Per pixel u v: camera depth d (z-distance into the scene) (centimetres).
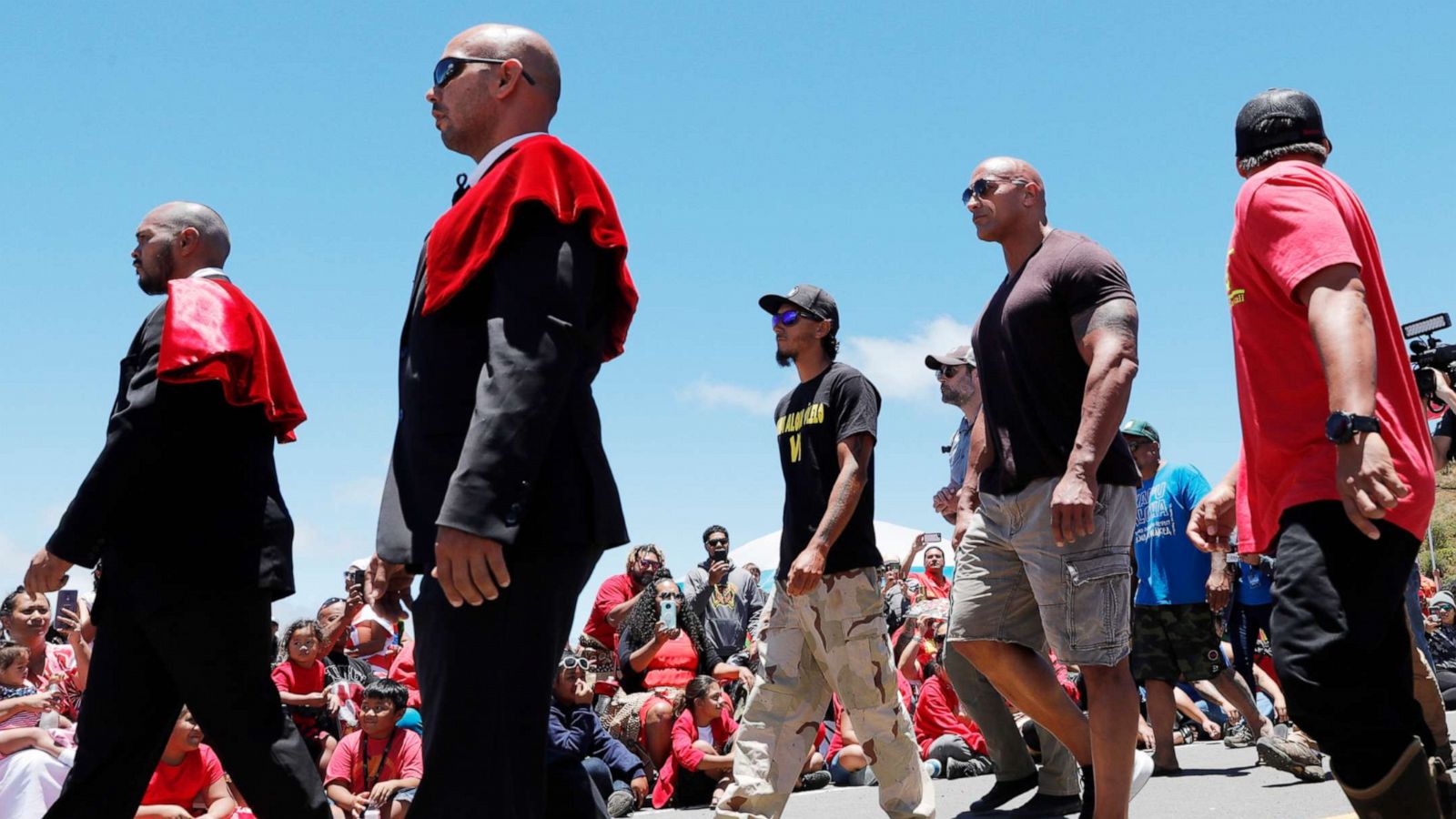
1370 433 240
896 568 1101
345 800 610
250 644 344
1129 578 381
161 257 380
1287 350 267
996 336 392
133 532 340
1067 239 389
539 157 239
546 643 236
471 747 230
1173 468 666
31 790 558
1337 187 273
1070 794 519
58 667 698
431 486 236
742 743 449
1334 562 251
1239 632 769
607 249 245
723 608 950
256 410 354
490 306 234
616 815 686
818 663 452
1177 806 494
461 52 269
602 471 248
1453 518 4781
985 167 405
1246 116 291
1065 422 379
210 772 577
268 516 352
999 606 405
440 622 234
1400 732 248
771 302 471
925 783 448
